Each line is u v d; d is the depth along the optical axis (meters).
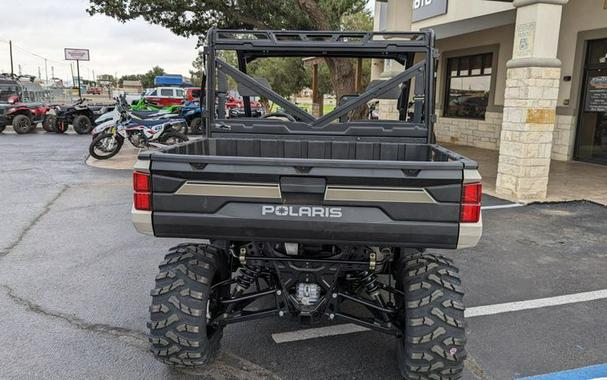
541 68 7.25
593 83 10.93
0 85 19.88
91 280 4.59
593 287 4.52
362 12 19.03
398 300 3.03
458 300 2.71
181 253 2.99
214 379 3.07
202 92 3.93
